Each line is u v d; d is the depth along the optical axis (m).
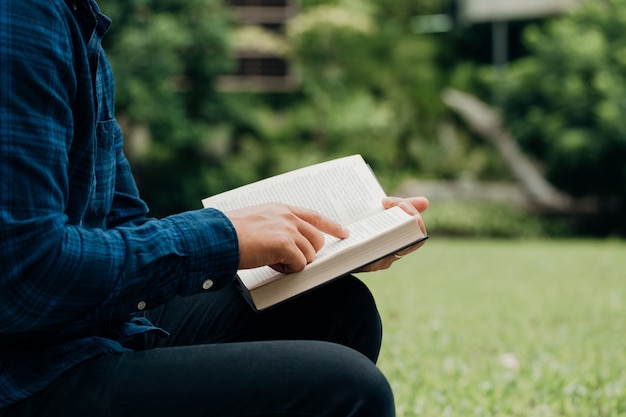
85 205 1.02
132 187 1.44
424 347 3.27
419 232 1.19
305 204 1.34
